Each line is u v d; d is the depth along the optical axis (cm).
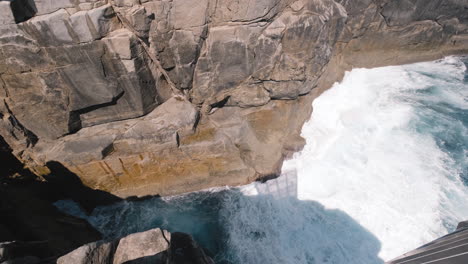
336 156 2430
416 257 1248
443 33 3356
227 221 2073
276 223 2061
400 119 2739
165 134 2084
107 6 1630
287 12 2028
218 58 2005
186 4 1714
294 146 2425
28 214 1734
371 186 2211
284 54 2125
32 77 1738
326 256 1873
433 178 2223
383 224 1994
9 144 1922
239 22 1877
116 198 2172
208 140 2203
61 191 2144
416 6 3030
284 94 2356
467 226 1496
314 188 2234
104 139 2019
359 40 3192
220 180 2253
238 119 2338
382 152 2447
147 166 2161
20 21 1540
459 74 3309
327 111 2788
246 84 2219
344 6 2681
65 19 1562
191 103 2227
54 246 1489
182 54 1909
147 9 1664
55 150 1995
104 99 1941
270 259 1867
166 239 1132
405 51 3419
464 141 2514
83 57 1720
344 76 3197
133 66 1842
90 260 1005
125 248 1090
